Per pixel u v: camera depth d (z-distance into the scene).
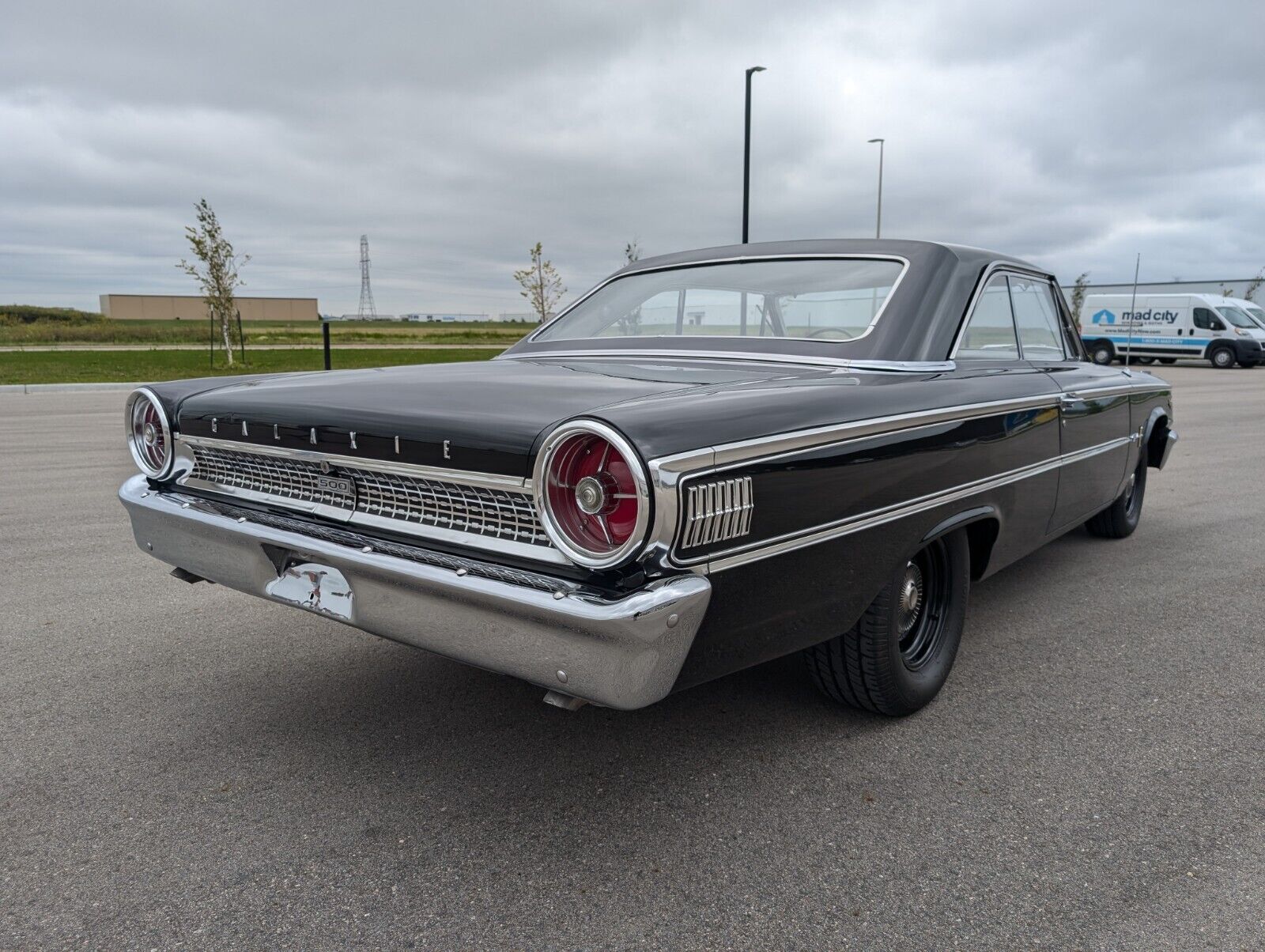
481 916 1.91
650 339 3.12
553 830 2.23
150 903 1.95
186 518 2.55
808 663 2.71
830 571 2.19
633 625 1.69
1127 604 4.02
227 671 3.20
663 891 1.99
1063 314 3.96
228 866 2.08
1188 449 9.04
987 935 1.85
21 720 2.80
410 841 2.18
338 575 2.23
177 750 2.62
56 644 3.44
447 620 1.98
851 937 1.85
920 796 2.39
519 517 1.92
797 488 2.01
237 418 2.46
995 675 3.20
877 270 2.93
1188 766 2.56
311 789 2.41
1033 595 4.14
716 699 2.97
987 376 2.93
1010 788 2.43
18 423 10.46
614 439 1.71
